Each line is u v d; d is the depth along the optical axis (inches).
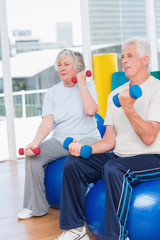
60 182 93.6
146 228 65.5
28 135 178.7
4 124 181.8
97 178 78.4
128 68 76.2
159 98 73.2
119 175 65.8
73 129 97.0
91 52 175.3
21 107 171.2
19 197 112.7
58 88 100.5
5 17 159.0
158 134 73.9
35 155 94.2
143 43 76.3
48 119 99.0
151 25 183.6
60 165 95.1
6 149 180.1
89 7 173.6
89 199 74.4
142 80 76.8
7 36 160.2
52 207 101.3
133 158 70.3
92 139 95.2
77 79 95.9
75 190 74.0
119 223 64.9
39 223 90.3
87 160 75.2
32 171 93.4
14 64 165.2
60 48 171.8
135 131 74.4
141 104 74.4
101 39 176.7
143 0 183.0
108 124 81.3
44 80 171.0
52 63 170.9
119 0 178.7
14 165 156.9
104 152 79.5
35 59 168.1
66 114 97.2
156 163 70.9
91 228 73.9
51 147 96.3
